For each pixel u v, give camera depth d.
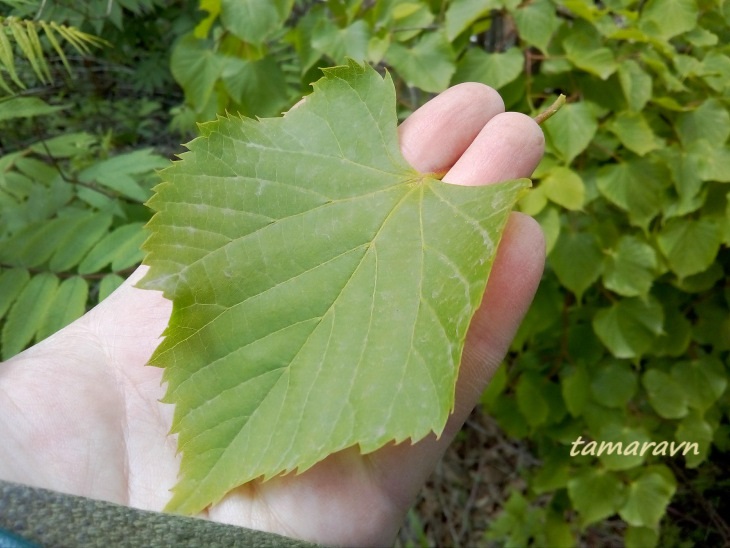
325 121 0.14
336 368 0.12
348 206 0.13
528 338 0.27
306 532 0.14
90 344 0.15
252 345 0.13
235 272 0.13
